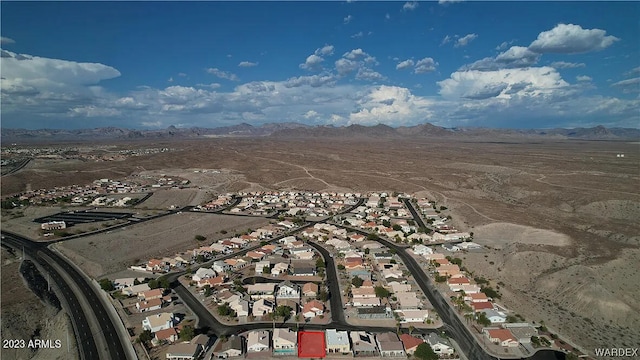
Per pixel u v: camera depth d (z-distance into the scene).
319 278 155.75
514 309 130.38
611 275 140.50
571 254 158.25
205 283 148.12
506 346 111.00
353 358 105.44
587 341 113.06
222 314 126.00
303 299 137.75
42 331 117.00
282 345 107.94
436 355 104.44
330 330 115.12
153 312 128.38
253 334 112.94
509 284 147.88
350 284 148.12
